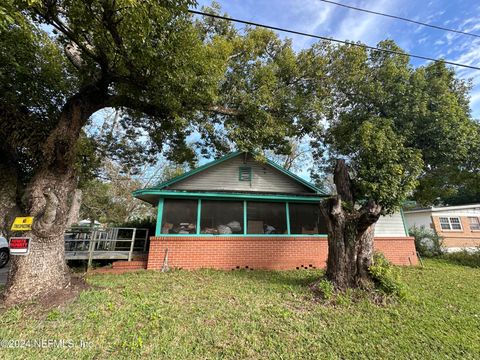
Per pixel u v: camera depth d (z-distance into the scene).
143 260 9.06
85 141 8.69
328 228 6.65
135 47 4.81
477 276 9.11
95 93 5.95
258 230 9.75
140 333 3.86
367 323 4.54
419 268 10.10
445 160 8.52
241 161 10.93
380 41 8.85
